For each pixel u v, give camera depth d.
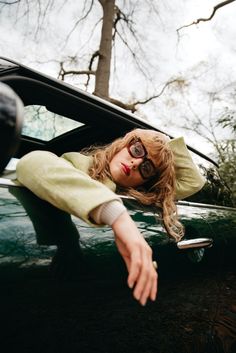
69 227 1.03
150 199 1.45
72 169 1.04
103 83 8.87
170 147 1.59
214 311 1.48
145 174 1.43
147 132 1.46
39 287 0.86
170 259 1.31
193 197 2.05
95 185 0.98
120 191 1.45
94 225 0.95
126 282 1.09
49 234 0.96
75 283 0.94
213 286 1.51
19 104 0.70
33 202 1.02
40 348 0.82
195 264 1.44
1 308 0.77
